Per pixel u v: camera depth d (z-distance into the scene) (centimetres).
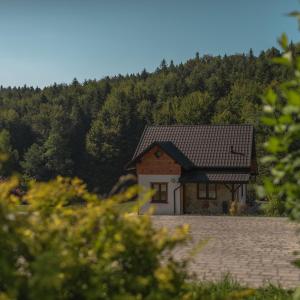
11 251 360
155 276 363
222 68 14400
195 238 1560
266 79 12175
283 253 1290
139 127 11294
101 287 358
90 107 13175
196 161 3591
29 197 425
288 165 335
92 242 382
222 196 3428
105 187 10125
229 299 416
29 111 13625
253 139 3834
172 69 18112
